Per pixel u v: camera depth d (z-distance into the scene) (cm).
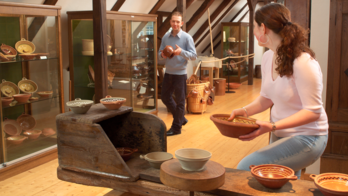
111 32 398
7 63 280
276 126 131
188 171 111
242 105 601
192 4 673
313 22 243
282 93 146
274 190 112
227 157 332
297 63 134
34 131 307
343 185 109
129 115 162
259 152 149
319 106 132
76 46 398
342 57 235
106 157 134
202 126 453
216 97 691
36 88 307
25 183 267
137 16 438
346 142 240
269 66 155
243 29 862
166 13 655
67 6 404
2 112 276
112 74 407
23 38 294
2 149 276
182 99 405
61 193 249
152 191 126
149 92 490
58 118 143
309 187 115
